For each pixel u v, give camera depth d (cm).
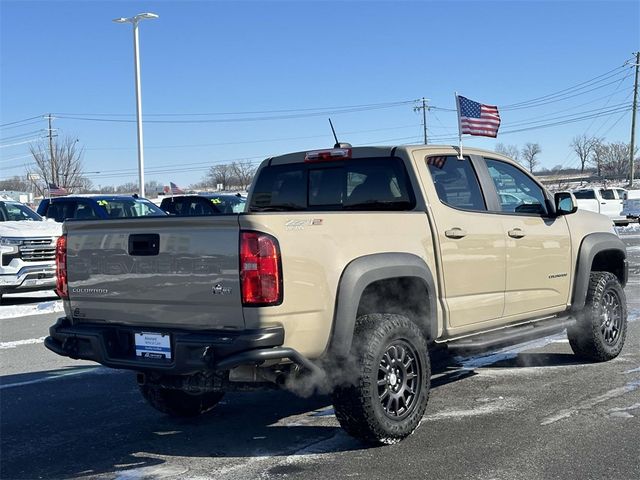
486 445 492
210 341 429
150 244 462
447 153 593
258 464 473
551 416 554
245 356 418
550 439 500
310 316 446
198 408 590
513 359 763
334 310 460
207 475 456
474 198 601
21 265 1266
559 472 440
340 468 458
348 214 483
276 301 427
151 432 555
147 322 473
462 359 768
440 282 544
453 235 557
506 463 457
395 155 569
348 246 474
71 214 1638
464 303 567
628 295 1212
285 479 444
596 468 445
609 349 729
